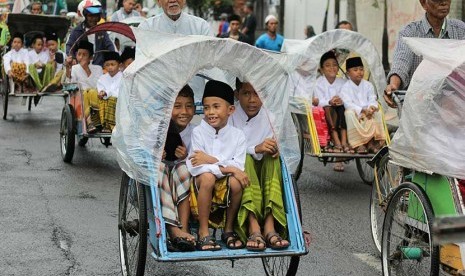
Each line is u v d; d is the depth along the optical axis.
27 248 6.82
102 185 9.50
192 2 30.50
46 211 8.10
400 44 7.13
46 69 14.80
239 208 5.52
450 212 5.21
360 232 7.68
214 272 6.39
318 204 8.88
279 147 5.73
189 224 5.67
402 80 7.02
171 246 5.30
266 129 5.95
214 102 5.70
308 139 9.73
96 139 12.98
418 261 5.59
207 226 5.47
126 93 5.61
